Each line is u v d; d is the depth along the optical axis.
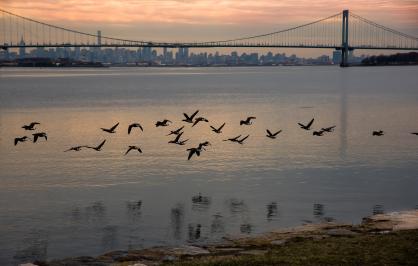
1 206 43.31
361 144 72.94
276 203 44.31
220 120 100.75
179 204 44.09
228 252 28.75
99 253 33.12
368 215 40.88
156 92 178.12
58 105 130.62
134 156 63.69
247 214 41.31
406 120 100.81
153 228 38.06
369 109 121.06
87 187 49.47
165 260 27.50
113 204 44.19
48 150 68.31
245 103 136.50
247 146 71.06
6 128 89.31
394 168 58.00
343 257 25.42
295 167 58.25
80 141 76.00
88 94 167.75
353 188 49.28
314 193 47.56
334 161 61.56
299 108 123.94
